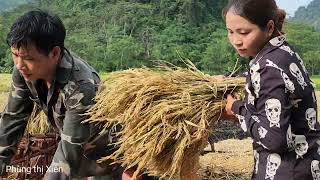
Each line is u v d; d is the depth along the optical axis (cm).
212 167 535
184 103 317
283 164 278
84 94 323
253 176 291
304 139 278
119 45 6081
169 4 7038
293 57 277
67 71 322
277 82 270
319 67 6366
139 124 319
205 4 7312
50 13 313
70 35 6384
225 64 5691
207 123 316
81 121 326
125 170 362
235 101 299
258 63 277
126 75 341
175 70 343
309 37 6800
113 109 330
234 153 648
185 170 328
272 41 279
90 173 378
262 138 270
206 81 335
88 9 7088
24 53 300
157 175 332
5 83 2592
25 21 298
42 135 411
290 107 271
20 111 355
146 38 6519
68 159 328
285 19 287
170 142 319
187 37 6644
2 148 361
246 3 275
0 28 5844
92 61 5969
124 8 6844
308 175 279
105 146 367
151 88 324
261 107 273
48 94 330
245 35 280
